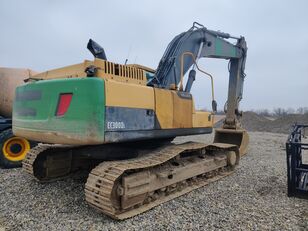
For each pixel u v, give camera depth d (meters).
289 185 5.70
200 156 6.73
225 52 9.09
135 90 5.03
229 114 9.91
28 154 6.36
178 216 4.64
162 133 5.58
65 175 6.57
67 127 4.64
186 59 7.30
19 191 5.70
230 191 5.98
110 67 4.99
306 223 4.46
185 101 6.26
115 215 4.34
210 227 4.27
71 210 4.79
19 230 4.07
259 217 4.65
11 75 8.62
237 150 8.03
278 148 13.06
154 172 5.22
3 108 8.54
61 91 4.78
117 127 4.66
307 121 25.91
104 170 4.62
